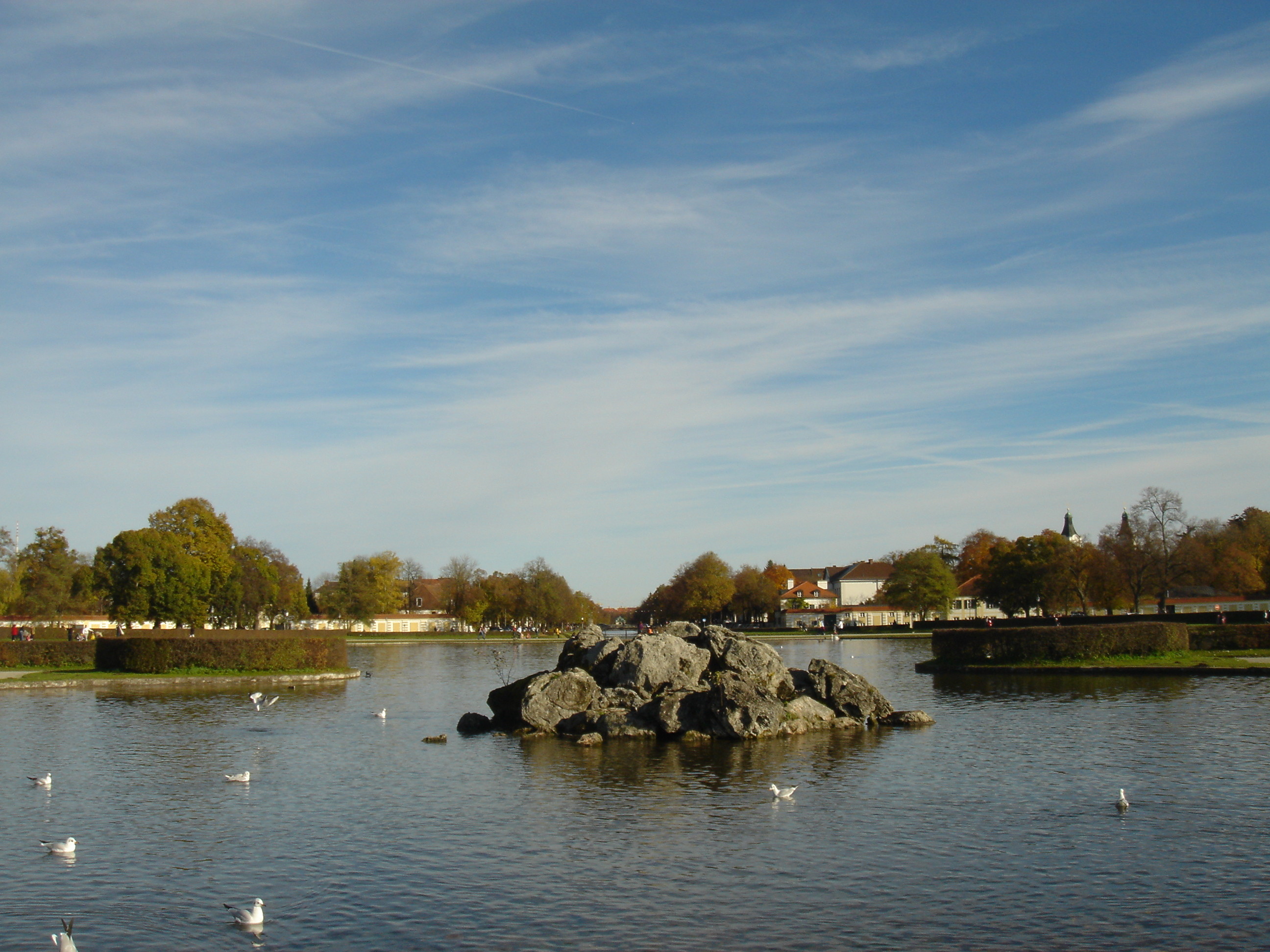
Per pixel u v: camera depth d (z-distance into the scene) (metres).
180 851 29.19
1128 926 22.38
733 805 34.53
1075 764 40.53
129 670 87.69
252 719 58.94
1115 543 138.38
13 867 27.62
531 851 28.95
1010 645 86.44
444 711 64.56
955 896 24.52
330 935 22.44
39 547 150.75
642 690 54.41
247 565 148.25
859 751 45.28
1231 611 147.62
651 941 21.86
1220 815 31.75
